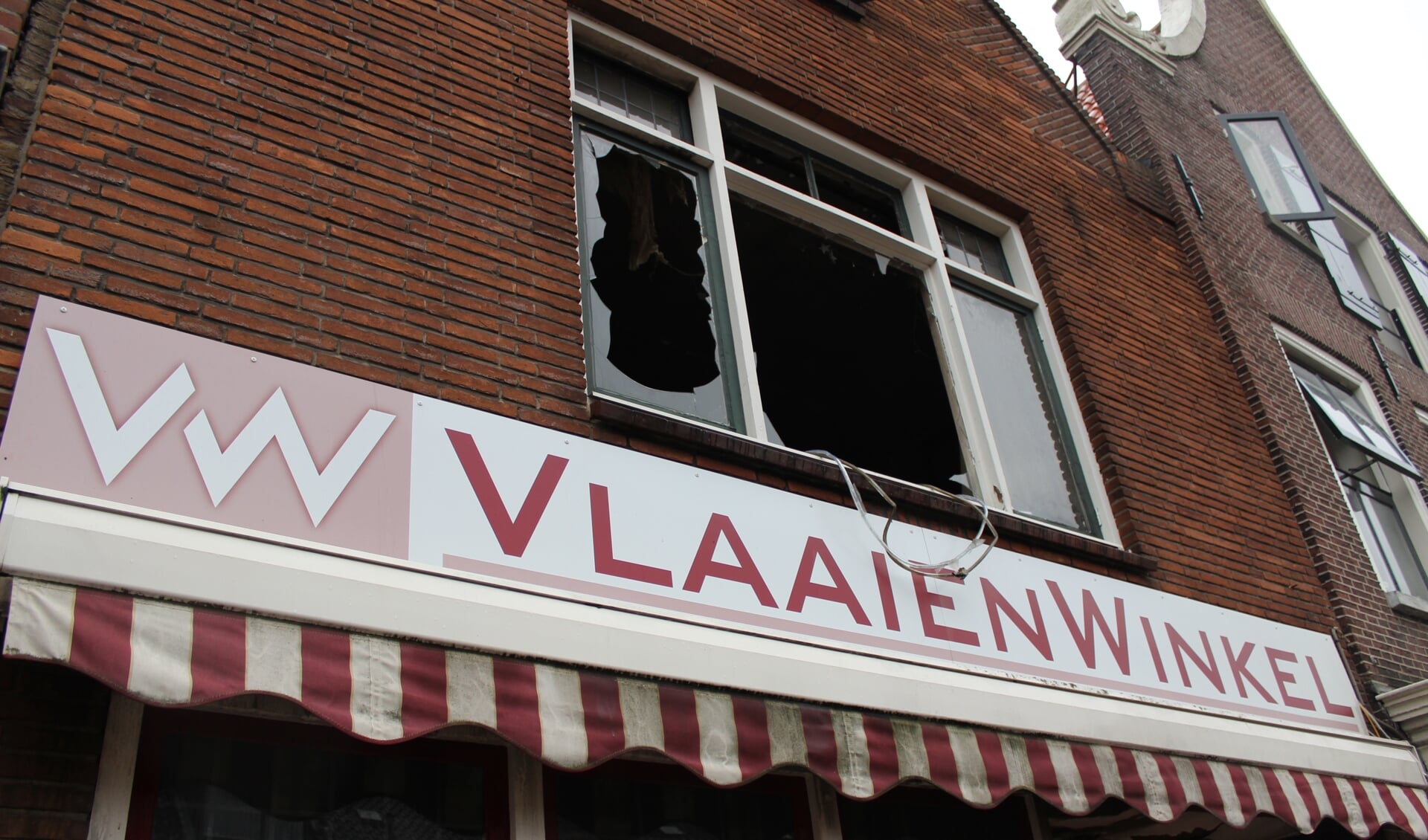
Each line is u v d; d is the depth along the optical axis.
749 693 4.43
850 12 8.20
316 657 3.49
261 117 4.72
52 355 3.71
